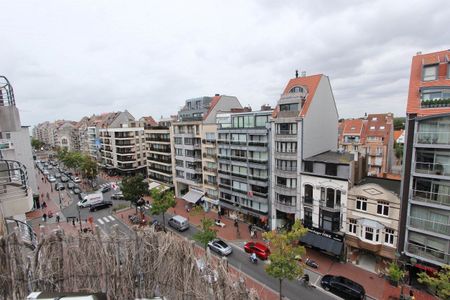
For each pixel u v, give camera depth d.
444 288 19.16
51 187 66.88
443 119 22.25
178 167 57.28
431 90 24.02
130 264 9.29
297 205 35.16
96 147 97.38
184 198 53.97
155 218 47.12
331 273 28.41
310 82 37.16
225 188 45.69
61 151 108.38
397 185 30.02
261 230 40.25
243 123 42.16
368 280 26.83
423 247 24.19
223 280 8.45
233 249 34.69
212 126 47.75
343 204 30.28
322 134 38.12
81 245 9.53
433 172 23.06
